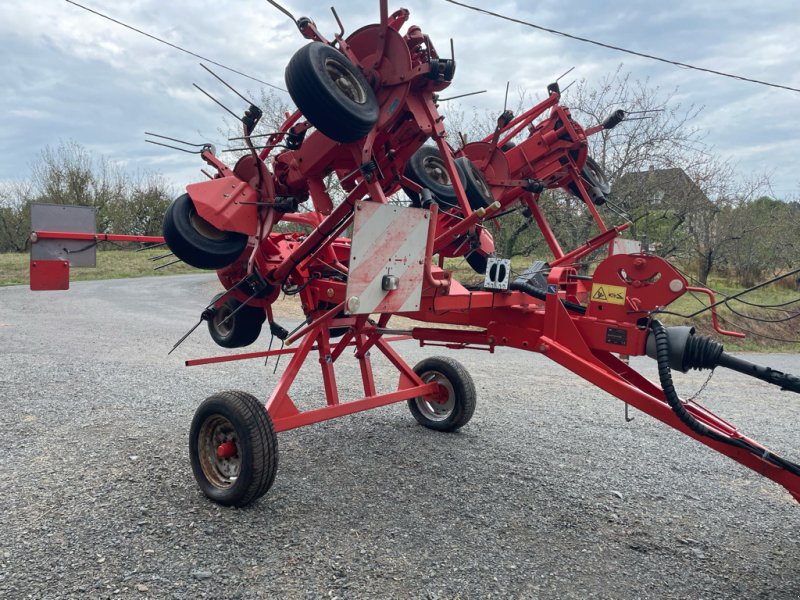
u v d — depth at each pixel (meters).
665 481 4.48
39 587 2.76
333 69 3.46
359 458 4.69
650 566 3.21
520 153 6.25
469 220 3.90
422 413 5.62
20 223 40.44
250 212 4.43
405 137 4.13
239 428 3.60
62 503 3.69
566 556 3.27
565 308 4.07
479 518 3.70
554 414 6.31
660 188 16.33
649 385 3.88
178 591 2.76
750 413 6.86
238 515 3.59
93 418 5.54
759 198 20.77
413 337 5.06
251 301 5.14
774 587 3.04
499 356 10.20
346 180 4.18
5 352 8.87
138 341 10.30
